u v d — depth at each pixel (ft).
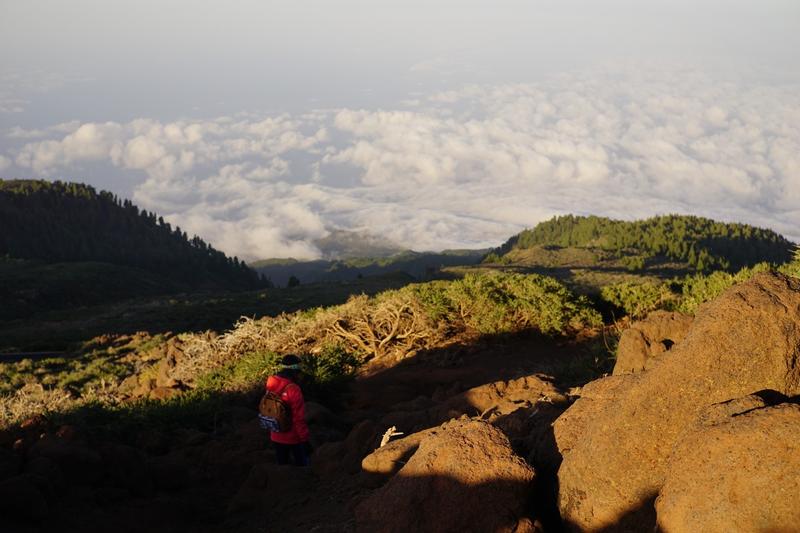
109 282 453.17
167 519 20.83
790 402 12.07
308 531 17.71
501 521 13.33
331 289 259.39
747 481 10.49
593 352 40.81
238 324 68.18
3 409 47.21
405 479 14.15
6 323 207.00
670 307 62.28
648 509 12.46
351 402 45.37
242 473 27.20
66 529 18.43
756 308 12.80
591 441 13.30
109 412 34.01
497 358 57.31
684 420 12.66
